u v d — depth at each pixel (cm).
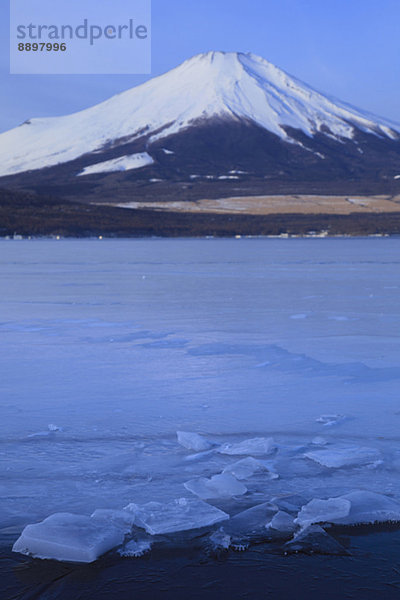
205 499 403
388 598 307
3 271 2439
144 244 5744
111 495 408
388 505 391
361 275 2205
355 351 852
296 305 1357
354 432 525
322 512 379
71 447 490
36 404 602
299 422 552
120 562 339
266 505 393
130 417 562
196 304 1377
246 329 1032
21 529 367
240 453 477
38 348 873
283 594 311
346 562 337
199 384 677
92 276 2181
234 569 332
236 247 5009
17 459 465
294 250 4412
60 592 313
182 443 498
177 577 325
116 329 1033
